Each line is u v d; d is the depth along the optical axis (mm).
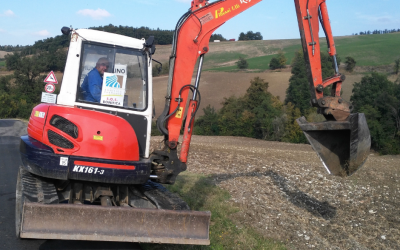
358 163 5512
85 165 4668
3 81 67188
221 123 42219
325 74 45906
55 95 4977
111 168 4762
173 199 5129
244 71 73125
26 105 53719
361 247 6344
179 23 5730
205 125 43094
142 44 5281
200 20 5773
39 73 66688
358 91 37469
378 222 7688
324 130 5898
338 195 9547
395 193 10180
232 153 15961
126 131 4914
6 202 6684
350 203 8938
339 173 5855
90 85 5059
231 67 81938
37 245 4941
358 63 71750
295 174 11727
